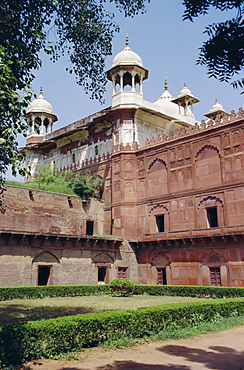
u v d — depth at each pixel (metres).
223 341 7.39
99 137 24.66
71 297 16.19
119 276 20.20
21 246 16.62
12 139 6.15
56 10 7.68
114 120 23.02
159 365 5.52
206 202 18.05
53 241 17.75
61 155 27.83
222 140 17.83
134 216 21.17
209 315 9.21
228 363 5.71
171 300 14.54
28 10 6.98
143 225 20.78
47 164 28.92
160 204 20.08
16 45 6.86
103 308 11.67
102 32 8.23
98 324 6.81
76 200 20.92
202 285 17.53
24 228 17.92
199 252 17.91
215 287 15.48
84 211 21.34
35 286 15.69
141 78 23.53
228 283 16.45
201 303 9.18
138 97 23.00
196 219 18.28
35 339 5.83
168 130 24.91
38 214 18.67
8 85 5.96
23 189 18.30
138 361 5.75
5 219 17.23
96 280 19.19
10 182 20.39
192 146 19.09
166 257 19.47
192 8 3.23
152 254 20.28
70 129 26.80
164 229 19.69
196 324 8.67
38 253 17.17
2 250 15.97
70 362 5.66
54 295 16.22
